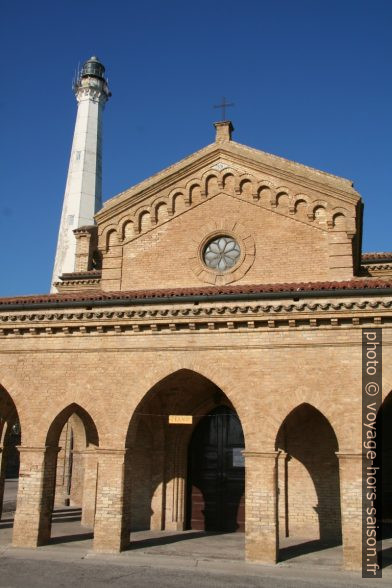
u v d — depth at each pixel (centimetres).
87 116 6303
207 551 1928
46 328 2039
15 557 1819
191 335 1927
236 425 2453
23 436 1998
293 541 2125
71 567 1711
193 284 2356
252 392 1844
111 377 1969
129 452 1939
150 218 2473
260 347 1866
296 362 1830
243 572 1667
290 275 2267
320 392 1792
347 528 1692
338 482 2211
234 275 2320
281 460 2259
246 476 1798
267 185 2372
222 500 2398
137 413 1964
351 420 1752
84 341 2019
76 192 5953
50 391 2011
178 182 2477
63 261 5712
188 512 2422
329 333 1823
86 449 2572
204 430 2489
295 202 2330
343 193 2264
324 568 1702
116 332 1991
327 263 2242
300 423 2298
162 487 2412
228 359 1883
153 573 1656
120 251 2472
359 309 1786
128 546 1947
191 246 2402
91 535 2209
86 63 6544
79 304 1991
